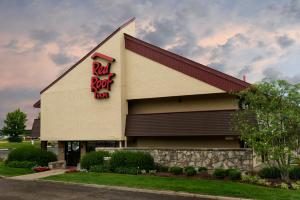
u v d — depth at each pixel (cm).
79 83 2292
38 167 2066
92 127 2209
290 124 1348
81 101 2273
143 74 2084
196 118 1883
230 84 1802
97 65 2202
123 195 1285
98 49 2217
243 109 1709
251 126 1479
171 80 1986
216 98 1959
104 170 1802
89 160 1923
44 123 2423
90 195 1294
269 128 1362
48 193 1348
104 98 2169
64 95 2350
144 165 1788
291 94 1368
